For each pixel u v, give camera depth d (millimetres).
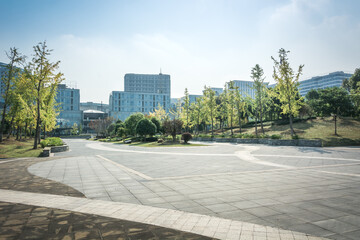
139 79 154375
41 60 21703
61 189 6129
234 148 20672
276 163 10898
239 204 4723
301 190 5820
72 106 106375
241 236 3199
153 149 22594
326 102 27406
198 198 5184
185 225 3607
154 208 4488
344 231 3385
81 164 11289
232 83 37281
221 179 7270
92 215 4090
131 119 44844
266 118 51938
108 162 12086
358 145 22891
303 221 3783
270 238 3139
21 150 20469
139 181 7098
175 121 31891
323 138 26156
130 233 3297
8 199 5164
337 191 5715
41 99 22969
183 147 24188
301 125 35094
